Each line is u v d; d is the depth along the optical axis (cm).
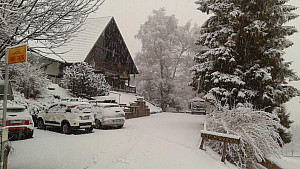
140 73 4428
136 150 859
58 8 437
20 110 994
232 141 843
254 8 1462
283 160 1441
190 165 743
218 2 1530
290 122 1480
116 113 1448
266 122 1028
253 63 1430
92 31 3234
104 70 3344
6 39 444
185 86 4531
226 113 1055
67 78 2167
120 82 4159
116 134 1186
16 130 945
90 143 945
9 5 373
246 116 995
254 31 1334
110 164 695
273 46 1420
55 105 1279
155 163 734
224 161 850
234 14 1355
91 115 1244
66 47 2923
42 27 456
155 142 1015
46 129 1324
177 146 963
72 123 1161
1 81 702
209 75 1491
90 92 2159
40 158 723
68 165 675
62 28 479
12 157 721
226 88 1434
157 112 3234
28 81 1639
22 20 405
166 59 4281
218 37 1547
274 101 1365
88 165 680
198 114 3109
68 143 931
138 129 1423
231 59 1359
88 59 2831
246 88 1419
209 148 991
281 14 1380
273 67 1360
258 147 953
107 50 3481
